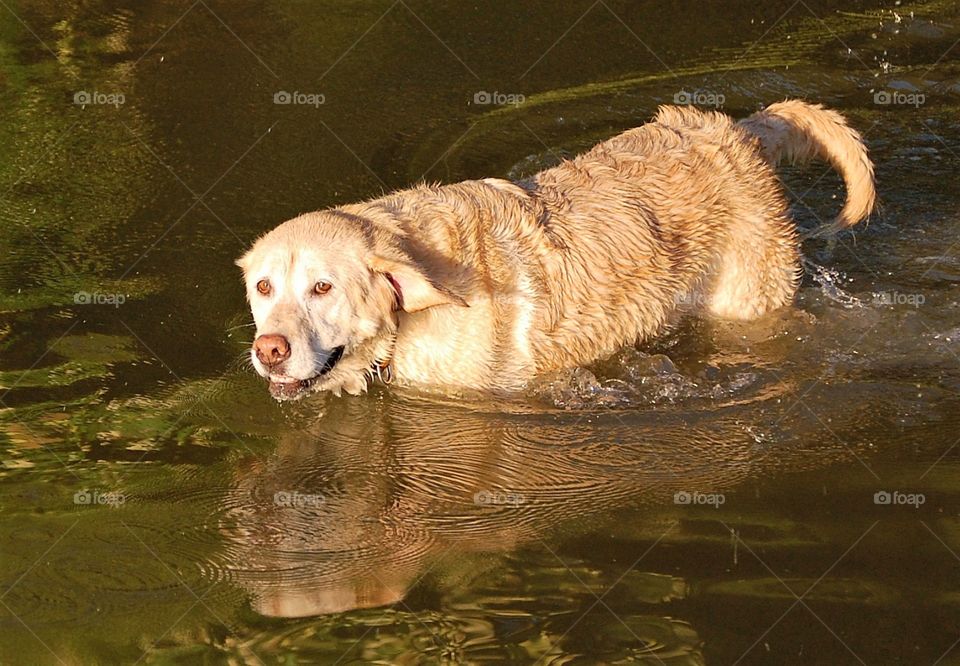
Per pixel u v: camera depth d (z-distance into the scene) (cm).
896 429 845
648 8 1655
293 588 679
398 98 1395
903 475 784
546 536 730
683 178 974
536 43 1552
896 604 652
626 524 741
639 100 1430
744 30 1606
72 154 1230
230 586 679
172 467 797
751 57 1536
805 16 1644
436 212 895
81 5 1577
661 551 710
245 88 1384
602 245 927
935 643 621
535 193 944
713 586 673
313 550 716
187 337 955
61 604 659
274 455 820
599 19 1619
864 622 639
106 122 1294
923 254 1124
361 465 812
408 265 828
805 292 1060
